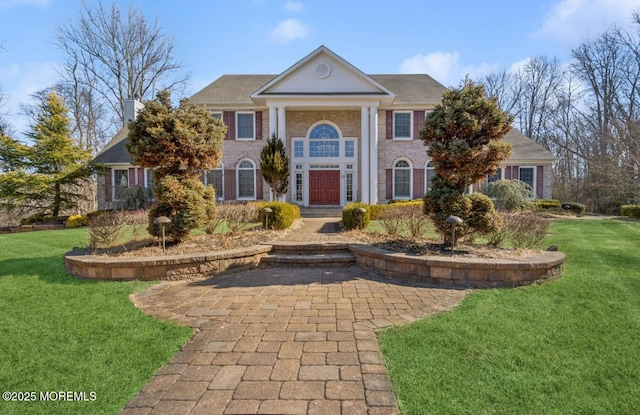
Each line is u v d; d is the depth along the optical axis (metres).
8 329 3.75
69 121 18.52
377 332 3.60
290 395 2.50
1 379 2.78
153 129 6.65
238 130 19.30
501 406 2.39
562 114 28.98
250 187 19.36
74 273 6.15
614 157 19.38
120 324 3.88
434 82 21.70
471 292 5.00
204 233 9.19
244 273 6.48
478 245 6.91
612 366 2.92
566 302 4.49
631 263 6.58
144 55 28.67
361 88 17.83
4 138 17.17
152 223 7.08
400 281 5.73
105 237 7.36
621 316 4.00
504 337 3.45
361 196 18.28
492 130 6.01
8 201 17.55
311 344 3.34
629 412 2.35
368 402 2.42
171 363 2.99
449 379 2.71
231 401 2.43
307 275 6.23
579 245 8.47
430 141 6.57
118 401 2.47
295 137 19.39
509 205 15.52
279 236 8.81
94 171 18.70
